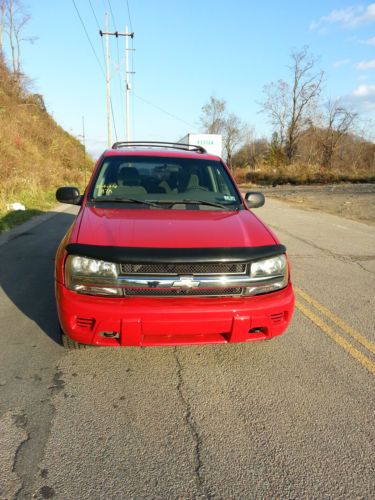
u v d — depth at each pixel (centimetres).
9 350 329
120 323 257
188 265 265
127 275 262
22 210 1101
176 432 241
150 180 394
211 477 208
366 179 3728
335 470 215
